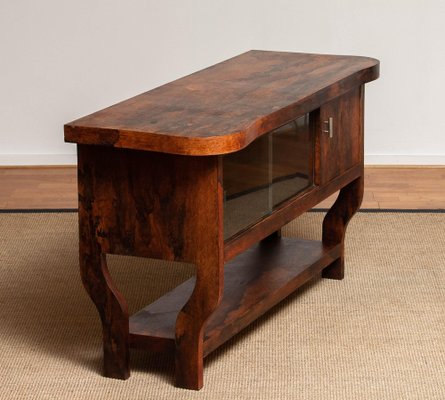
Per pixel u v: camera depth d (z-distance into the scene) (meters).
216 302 3.22
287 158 3.69
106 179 3.24
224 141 3.00
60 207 5.28
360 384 3.41
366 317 3.92
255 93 3.61
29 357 3.63
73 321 3.93
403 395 3.33
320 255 4.14
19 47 5.85
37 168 5.95
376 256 4.54
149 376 3.48
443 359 3.58
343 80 3.84
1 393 3.38
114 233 3.28
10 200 5.40
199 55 5.84
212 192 3.12
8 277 4.36
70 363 3.58
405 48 5.76
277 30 5.78
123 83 5.89
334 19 5.74
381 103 5.84
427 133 5.87
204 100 3.50
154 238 3.24
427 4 5.70
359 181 4.21
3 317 3.97
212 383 3.42
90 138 3.13
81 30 5.82
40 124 5.95
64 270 4.44
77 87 5.91
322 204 5.27
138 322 3.51
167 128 3.10
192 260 3.21
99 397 3.34
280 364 3.55
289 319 3.91
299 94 3.58
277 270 3.98
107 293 3.38
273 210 3.62
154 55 5.85
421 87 5.81
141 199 3.22
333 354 3.62
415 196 5.38
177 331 3.33
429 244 4.67
